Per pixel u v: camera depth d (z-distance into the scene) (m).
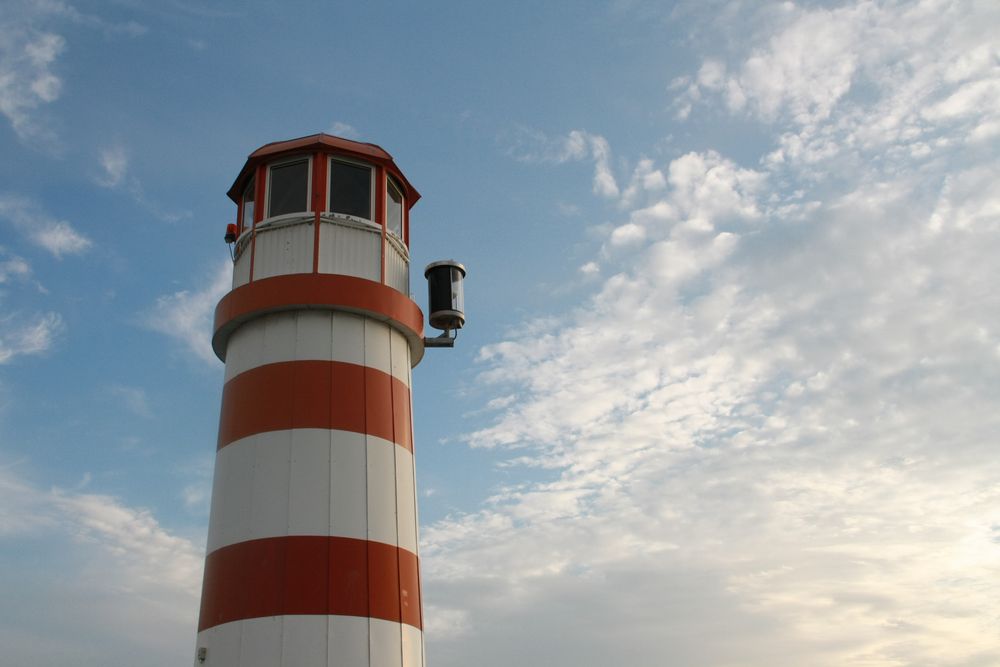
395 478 24.34
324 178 26.11
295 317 24.84
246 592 22.23
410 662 22.89
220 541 23.28
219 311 25.58
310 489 23.11
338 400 24.16
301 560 22.36
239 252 26.69
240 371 24.89
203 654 22.27
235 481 23.66
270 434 23.67
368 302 25.06
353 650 21.91
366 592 22.56
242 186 27.55
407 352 26.64
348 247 25.72
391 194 27.86
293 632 21.69
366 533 23.19
